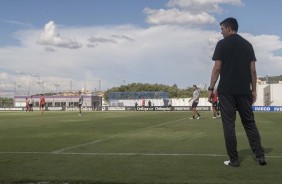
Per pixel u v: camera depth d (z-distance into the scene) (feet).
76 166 20.72
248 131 21.21
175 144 30.66
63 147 29.07
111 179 17.46
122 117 91.66
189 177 17.76
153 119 78.54
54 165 21.08
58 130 47.55
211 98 21.80
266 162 20.86
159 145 30.01
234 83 20.63
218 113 90.94
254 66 21.17
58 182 17.06
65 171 19.34
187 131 44.60
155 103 231.09
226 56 20.83
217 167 20.16
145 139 35.01
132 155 24.54
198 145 29.81
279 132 43.24
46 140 34.71
